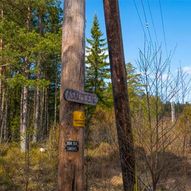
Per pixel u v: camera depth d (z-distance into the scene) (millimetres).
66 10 4977
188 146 6922
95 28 26281
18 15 19000
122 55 6914
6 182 9828
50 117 30969
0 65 18109
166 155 6191
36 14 19984
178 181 7449
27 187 8961
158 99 6109
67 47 4875
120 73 6816
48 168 11156
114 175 10664
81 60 4879
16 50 17406
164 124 6098
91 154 11250
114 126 8125
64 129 4680
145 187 6215
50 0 18641
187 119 6570
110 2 6969
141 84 6418
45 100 29031
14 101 29406
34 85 16719
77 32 4895
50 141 13273
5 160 12055
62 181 4602
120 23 7012
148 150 6160
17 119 23562
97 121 17000
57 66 22922
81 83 4840
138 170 6637
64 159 4629
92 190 9258
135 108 6656
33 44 16641
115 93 6781
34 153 12922
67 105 4699
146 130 6152
